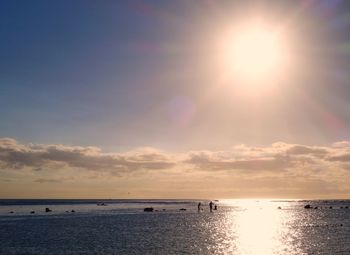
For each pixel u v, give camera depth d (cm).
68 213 14262
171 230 8100
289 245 5875
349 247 5650
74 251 5341
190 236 7000
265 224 9712
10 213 14062
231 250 5409
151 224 9581
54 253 5203
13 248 5622
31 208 18562
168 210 17625
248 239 6588
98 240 6438
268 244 5988
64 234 7306
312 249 5488
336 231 7906
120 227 8762
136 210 17250
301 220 11150
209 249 5491
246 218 12006
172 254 5091
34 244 6003
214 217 12394
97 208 19400
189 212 15738
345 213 15200
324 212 16175
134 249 5475
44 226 8956
